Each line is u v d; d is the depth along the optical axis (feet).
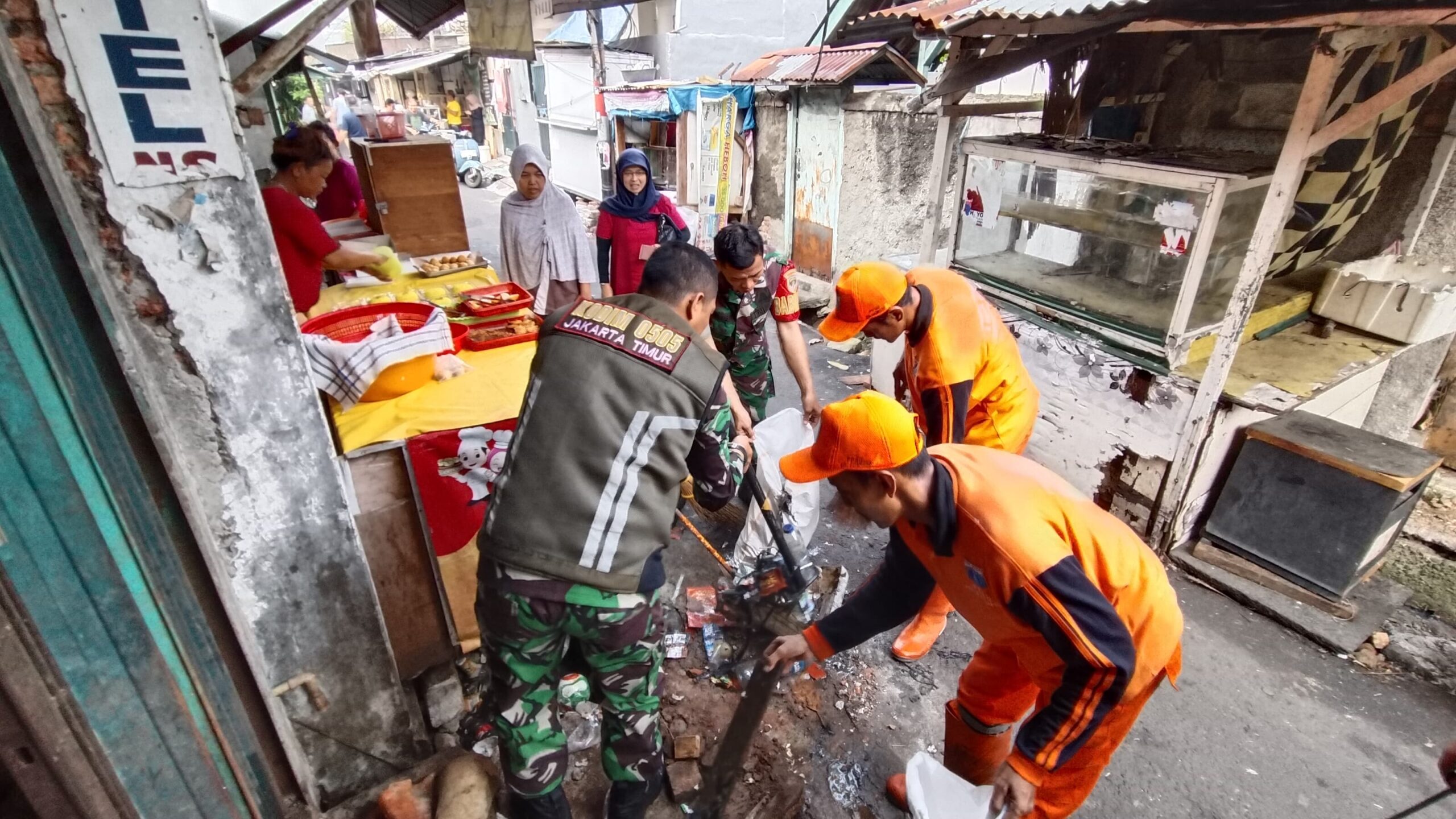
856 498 4.92
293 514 5.42
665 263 5.81
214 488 5.06
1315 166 10.18
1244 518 10.01
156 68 4.10
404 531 6.83
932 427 7.77
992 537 4.58
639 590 5.52
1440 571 10.21
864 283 7.21
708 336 9.86
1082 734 4.68
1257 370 10.18
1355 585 9.63
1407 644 9.16
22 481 3.51
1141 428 10.26
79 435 3.85
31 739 3.66
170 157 4.27
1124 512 10.89
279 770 6.17
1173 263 9.55
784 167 23.72
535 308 13.69
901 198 20.21
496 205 39.93
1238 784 7.43
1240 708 8.32
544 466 5.27
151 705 4.22
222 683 5.20
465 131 58.90
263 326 4.90
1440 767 5.25
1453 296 10.71
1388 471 8.63
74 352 3.97
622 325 5.48
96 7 3.84
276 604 5.62
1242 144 11.19
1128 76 12.19
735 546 9.69
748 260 8.59
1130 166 9.41
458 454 6.66
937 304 7.59
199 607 4.99
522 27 13.97
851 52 20.63
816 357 18.07
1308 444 9.27
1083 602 4.40
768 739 7.74
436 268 11.36
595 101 33.96
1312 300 11.75
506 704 5.71
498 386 7.41
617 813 6.34
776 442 9.30
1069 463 11.45
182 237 4.45
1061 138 11.88
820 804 7.16
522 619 5.33
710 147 25.29
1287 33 10.28
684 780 7.06
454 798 5.88
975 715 6.43
